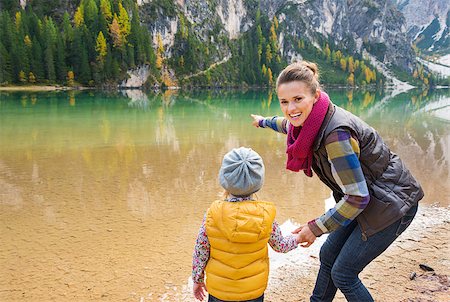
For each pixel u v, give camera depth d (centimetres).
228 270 196
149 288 310
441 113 2347
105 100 3481
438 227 443
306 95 184
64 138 1152
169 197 570
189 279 324
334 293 237
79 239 409
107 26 7975
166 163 816
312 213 503
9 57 6062
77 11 8225
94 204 532
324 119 187
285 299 292
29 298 295
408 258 357
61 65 6712
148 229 440
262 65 11756
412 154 946
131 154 915
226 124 1565
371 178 196
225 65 10975
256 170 196
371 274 324
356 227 209
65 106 2597
